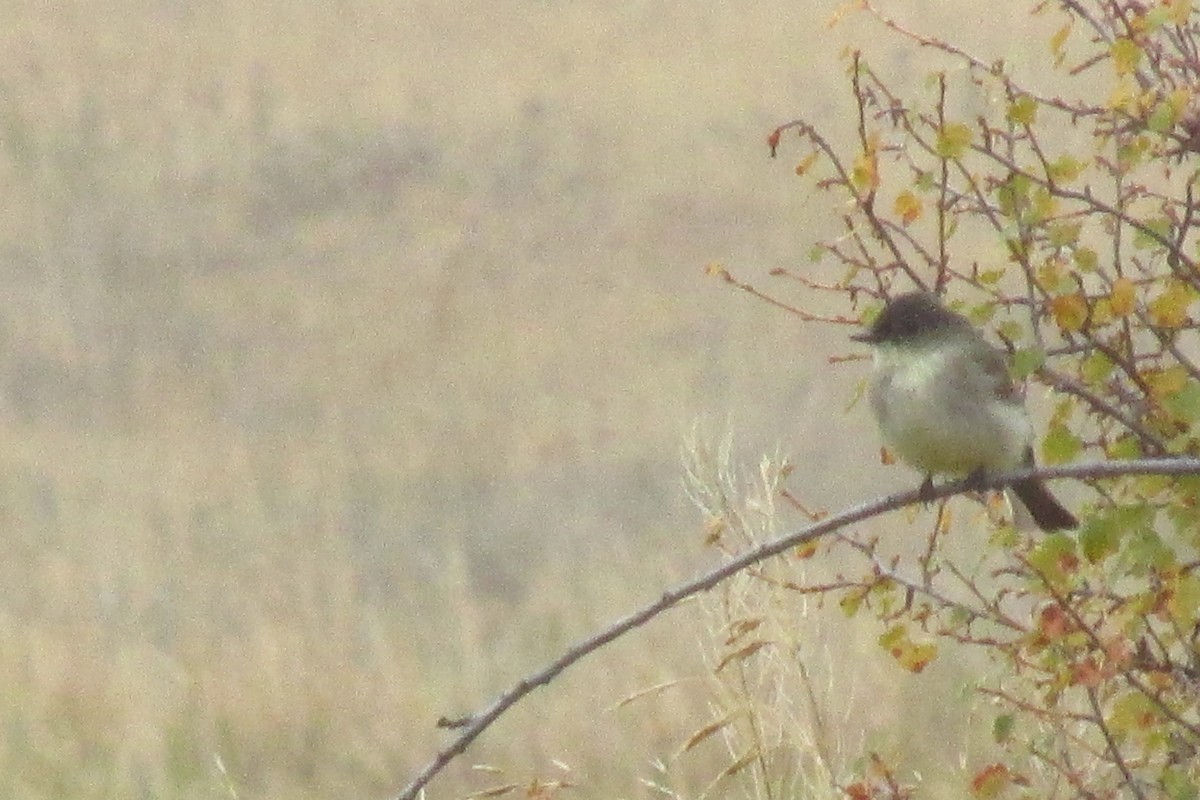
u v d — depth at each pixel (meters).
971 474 6.83
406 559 16.56
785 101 29.38
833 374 20.22
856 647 9.53
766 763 7.24
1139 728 6.02
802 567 7.22
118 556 15.95
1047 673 6.41
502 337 22.95
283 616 14.35
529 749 11.33
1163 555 5.82
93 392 22.19
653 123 29.98
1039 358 5.93
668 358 21.44
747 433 18.67
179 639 13.88
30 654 13.24
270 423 20.88
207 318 24.59
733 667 7.24
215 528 17.19
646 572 14.48
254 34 35.59
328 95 32.69
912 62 13.53
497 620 14.12
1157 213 6.45
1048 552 5.94
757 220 25.42
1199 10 6.18
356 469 19.00
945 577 10.21
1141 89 6.20
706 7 34.94
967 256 9.82
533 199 27.92
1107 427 6.37
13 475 19.12
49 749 11.81
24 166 30.33
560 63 33.12
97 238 27.78
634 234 25.89
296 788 11.58
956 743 8.90
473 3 36.94
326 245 27.20
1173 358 6.47
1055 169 5.96
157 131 31.42
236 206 28.72
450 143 30.42
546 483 18.48
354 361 22.80
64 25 36.12
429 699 12.23
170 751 11.95
